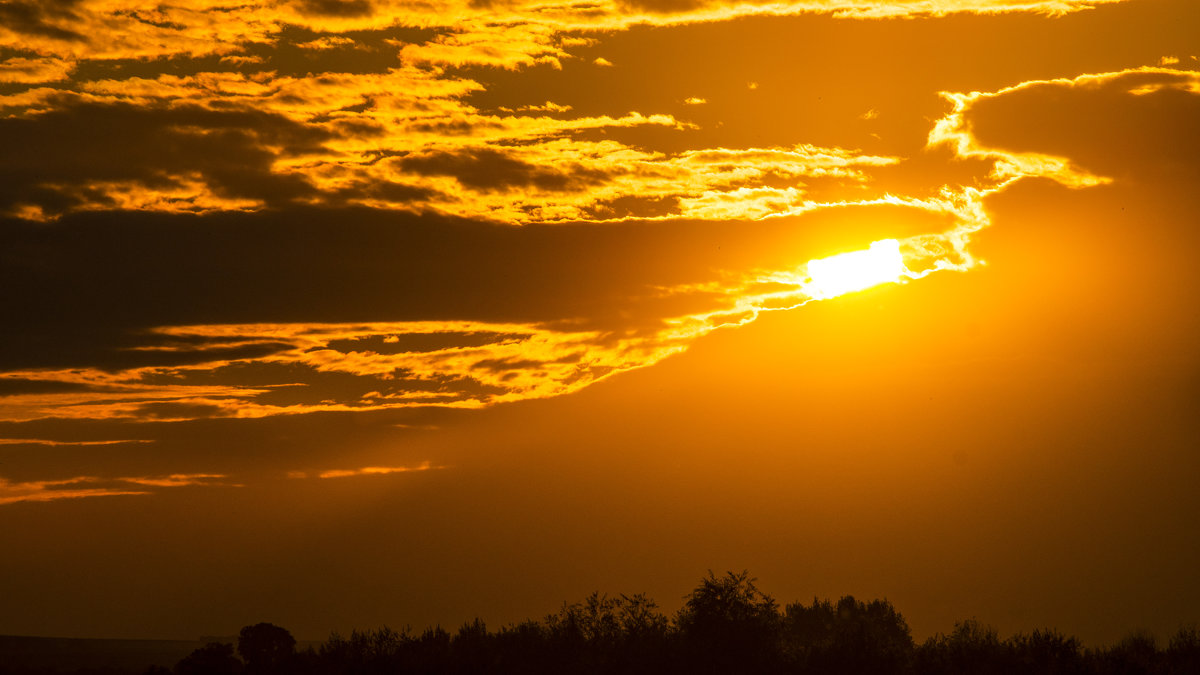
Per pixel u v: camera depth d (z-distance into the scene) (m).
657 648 149.88
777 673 145.50
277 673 154.25
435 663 147.75
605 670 145.25
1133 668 133.88
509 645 153.62
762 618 152.25
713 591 153.75
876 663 146.88
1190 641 144.38
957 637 152.12
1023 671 137.50
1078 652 142.50
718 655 147.00
